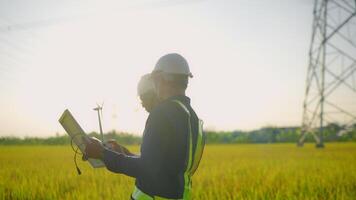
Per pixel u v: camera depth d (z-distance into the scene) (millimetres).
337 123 52406
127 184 12969
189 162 3266
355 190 12289
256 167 20297
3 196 11227
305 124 62656
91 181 14555
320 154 35625
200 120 3480
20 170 19000
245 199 10195
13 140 62750
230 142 121062
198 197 10547
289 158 29547
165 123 3174
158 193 3170
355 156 30578
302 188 12156
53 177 15273
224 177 15188
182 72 3377
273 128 118938
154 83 3438
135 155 3705
